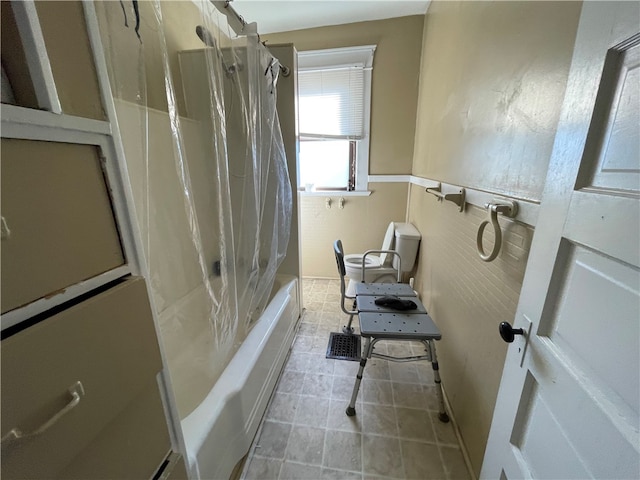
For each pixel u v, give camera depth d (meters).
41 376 0.33
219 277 1.45
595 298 0.43
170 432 0.58
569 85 0.50
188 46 1.45
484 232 1.05
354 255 2.64
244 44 1.37
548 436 0.52
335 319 2.22
